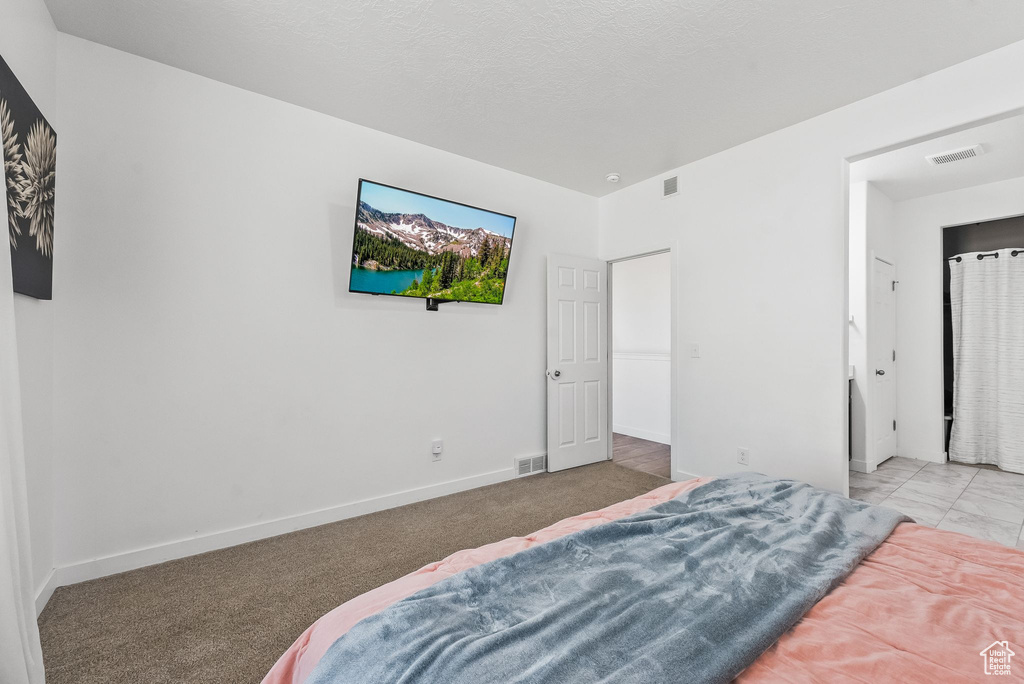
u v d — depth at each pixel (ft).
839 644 2.89
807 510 4.91
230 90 8.25
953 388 13.88
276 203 8.70
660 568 3.81
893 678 2.58
